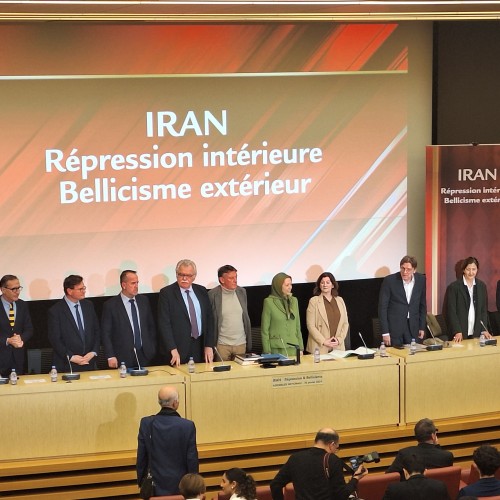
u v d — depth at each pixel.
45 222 9.53
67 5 8.55
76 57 9.48
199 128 9.91
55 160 9.51
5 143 9.35
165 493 5.94
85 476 6.98
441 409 7.85
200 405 7.23
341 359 7.65
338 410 7.56
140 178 9.77
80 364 7.51
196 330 8.06
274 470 7.39
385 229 10.62
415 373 7.75
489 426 7.93
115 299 7.98
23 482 6.89
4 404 6.87
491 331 9.67
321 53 10.20
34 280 9.55
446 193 10.23
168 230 9.91
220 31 9.86
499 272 10.40
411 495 5.14
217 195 10.02
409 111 10.58
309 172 10.28
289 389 7.43
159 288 9.93
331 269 10.46
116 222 9.74
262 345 8.48
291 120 10.17
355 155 10.41
